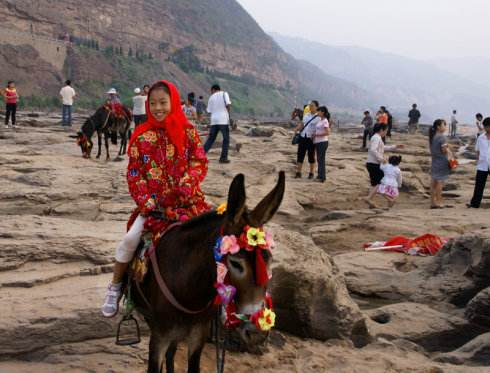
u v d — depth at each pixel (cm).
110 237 781
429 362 627
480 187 1594
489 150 1569
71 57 15950
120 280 472
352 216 1483
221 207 407
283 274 643
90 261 721
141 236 452
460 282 921
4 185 1232
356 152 2964
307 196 1655
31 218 855
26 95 13575
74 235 762
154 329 428
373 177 1620
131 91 16488
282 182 366
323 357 608
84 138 1734
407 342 709
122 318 543
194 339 431
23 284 637
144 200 443
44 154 1803
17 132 2477
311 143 1794
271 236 364
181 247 417
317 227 1325
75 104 11756
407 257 1091
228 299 356
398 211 1538
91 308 576
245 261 352
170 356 483
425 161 2680
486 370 586
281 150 2491
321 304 680
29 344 547
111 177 1385
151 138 454
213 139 1747
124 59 18312
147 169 453
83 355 550
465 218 1420
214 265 388
